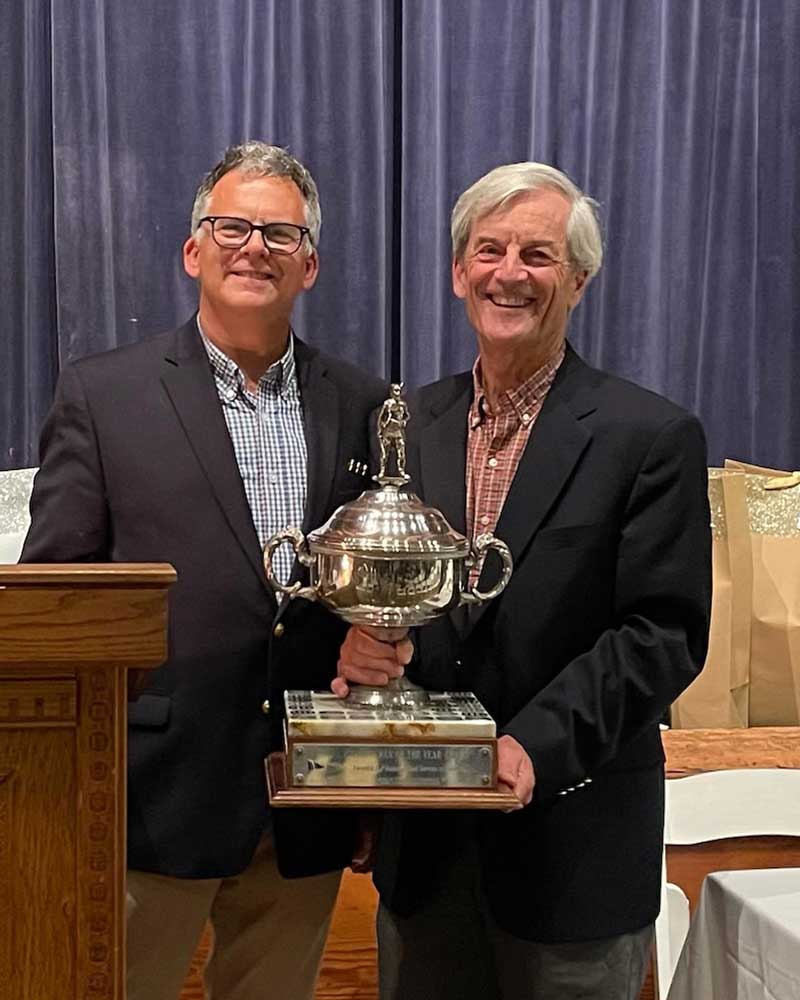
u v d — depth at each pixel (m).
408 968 1.59
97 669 0.95
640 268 2.84
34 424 2.65
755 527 2.32
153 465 1.56
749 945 1.40
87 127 2.58
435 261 2.73
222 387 1.65
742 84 2.85
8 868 0.95
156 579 0.93
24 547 1.56
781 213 2.90
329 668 1.63
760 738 2.09
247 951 1.68
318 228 1.72
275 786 1.30
